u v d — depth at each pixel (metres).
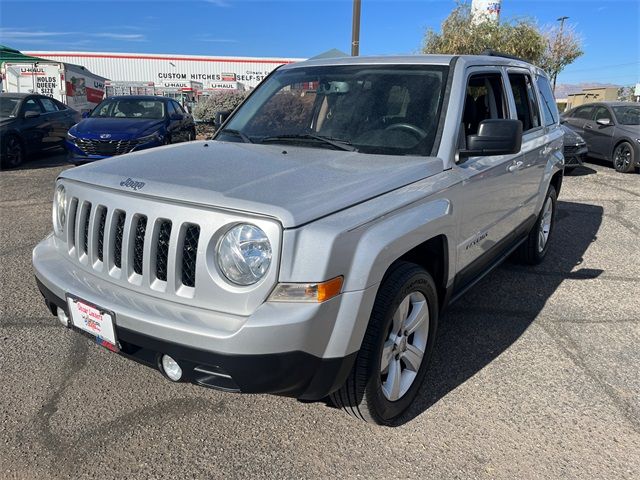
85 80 23.78
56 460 2.54
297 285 2.17
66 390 3.10
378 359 2.55
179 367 2.33
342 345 2.32
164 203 2.38
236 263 2.21
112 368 3.34
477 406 3.06
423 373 3.06
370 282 2.35
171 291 2.36
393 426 2.87
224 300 2.25
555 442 2.76
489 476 2.52
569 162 11.20
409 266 2.73
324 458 2.61
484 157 3.56
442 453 2.67
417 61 3.61
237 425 2.84
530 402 3.11
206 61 37.25
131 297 2.46
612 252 6.11
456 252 3.21
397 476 2.50
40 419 2.83
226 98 19.72
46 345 3.59
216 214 2.25
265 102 3.95
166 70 36.91
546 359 3.61
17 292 4.45
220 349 2.14
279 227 2.15
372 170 2.79
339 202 2.37
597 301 4.63
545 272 5.38
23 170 11.03
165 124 11.18
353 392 2.57
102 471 2.48
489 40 16.97
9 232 6.23
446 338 3.89
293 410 2.98
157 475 2.47
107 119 11.05
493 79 3.95
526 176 4.46
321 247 2.17
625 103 12.99
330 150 3.23
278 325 2.12
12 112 11.67
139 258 2.48
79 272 2.77
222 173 2.62
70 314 2.66
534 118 4.88
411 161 2.98
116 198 2.55
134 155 3.13
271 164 2.83
